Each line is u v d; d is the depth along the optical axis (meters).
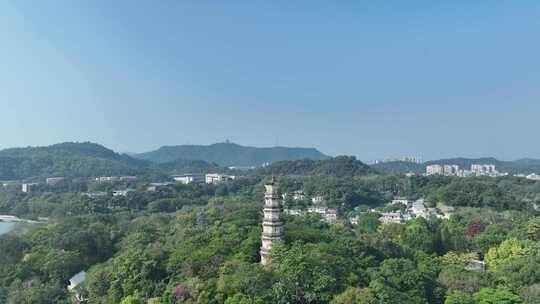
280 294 109.44
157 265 134.00
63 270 152.88
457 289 125.12
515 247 162.12
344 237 157.50
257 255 138.38
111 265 141.50
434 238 192.25
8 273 148.12
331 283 112.31
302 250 126.94
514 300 114.25
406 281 121.62
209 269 125.31
